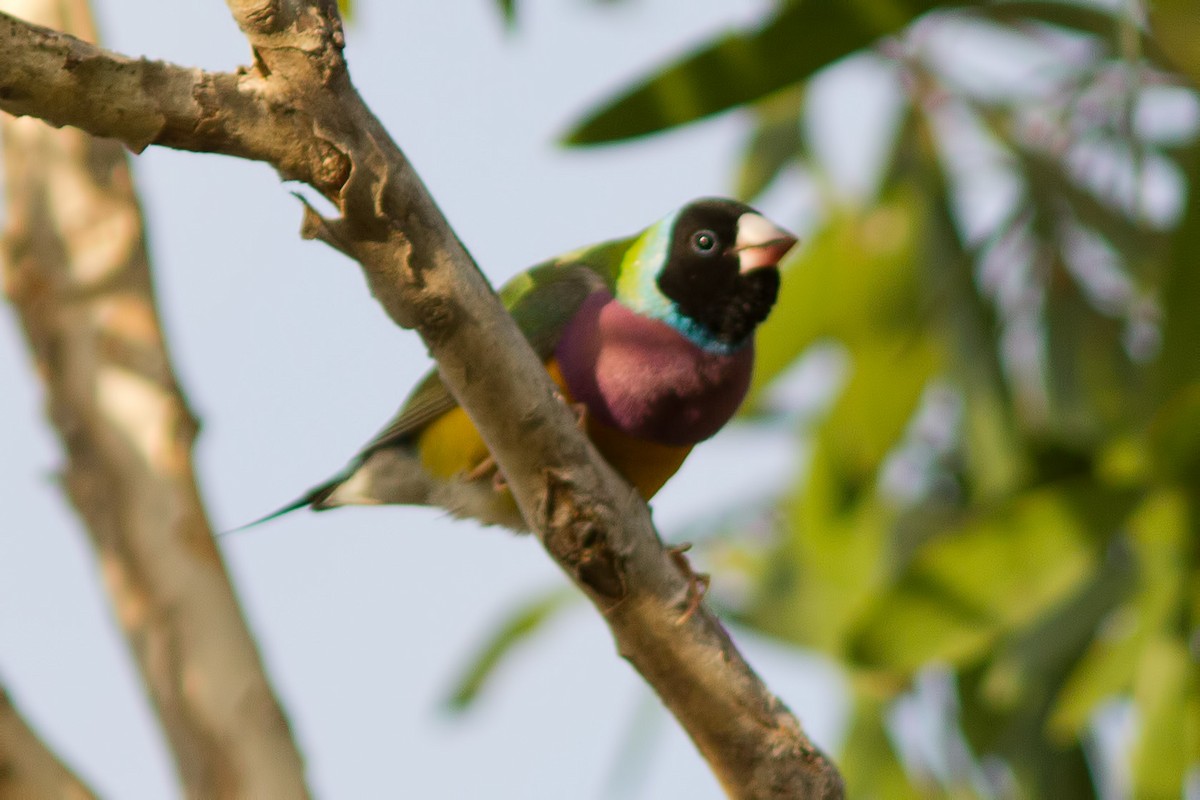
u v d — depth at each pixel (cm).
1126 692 834
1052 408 924
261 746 662
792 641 903
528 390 538
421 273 510
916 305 910
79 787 569
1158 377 730
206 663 672
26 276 726
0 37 453
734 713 589
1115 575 788
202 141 480
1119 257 919
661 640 580
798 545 918
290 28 473
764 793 598
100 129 473
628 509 562
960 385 894
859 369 909
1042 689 870
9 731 565
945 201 920
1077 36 900
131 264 729
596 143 761
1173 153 922
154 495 695
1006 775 938
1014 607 759
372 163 490
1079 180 927
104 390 709
